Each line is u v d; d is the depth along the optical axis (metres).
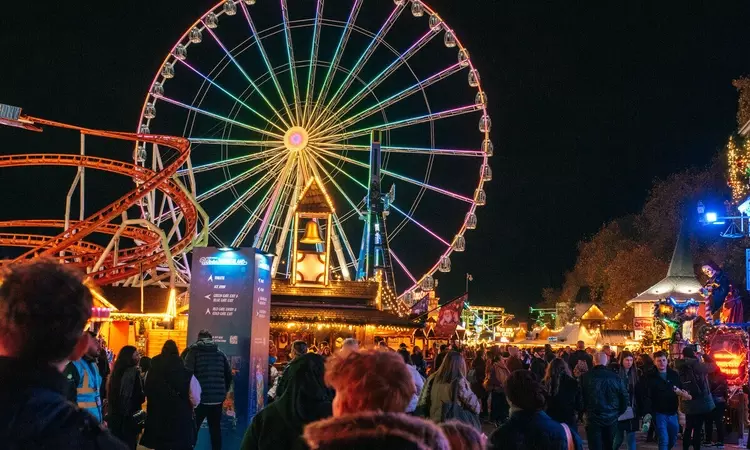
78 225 38.94
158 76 45.81
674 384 16.56
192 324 16.55
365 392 4.15
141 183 43.12
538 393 7.14
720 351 24.47
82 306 3.27
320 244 37.09
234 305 16.45
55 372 3.15
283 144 45.25
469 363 34.56
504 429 7.14
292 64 46.09
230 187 45.25
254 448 7.50
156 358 12.12
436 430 3.09
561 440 7.07
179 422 11.95
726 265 52.62
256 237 44.78
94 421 3.10
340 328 34.84
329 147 45.62
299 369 7.43
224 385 14.21
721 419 20.62
